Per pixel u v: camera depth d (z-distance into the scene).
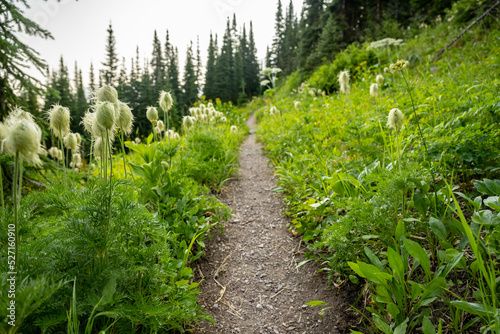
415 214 2.07
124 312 1.37
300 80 20.23
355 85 8.98
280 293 2.29
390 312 1.52
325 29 19.12
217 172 4.62
